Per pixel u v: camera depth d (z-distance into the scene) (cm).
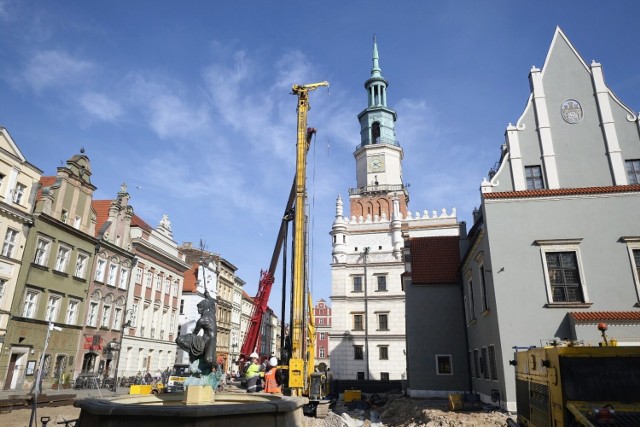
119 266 4388
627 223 1870
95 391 3434
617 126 2314
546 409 817
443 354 2844
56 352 3462
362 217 6172
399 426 1964
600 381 732
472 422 1564
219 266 6925
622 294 1797
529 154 2353
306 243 2397
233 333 7519
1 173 3039
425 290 2989
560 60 2464
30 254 3238
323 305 11281
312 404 2170
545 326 1802
